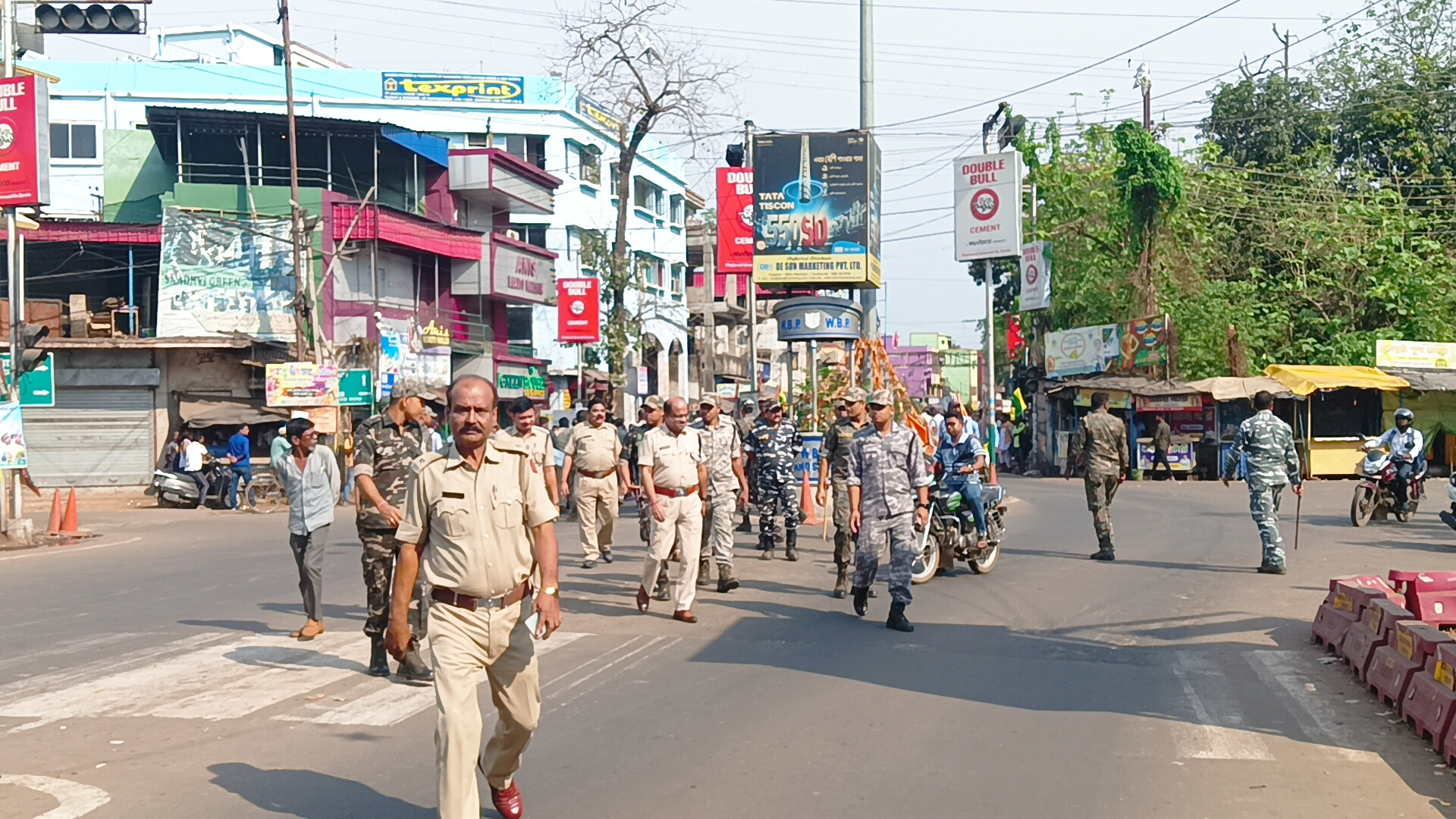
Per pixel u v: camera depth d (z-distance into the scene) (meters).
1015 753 6.33
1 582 13.92
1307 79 49.81
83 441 31.20
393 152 36.69
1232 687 7.87
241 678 8.22
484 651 5.05
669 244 55.19
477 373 39.91
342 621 10.60
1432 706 6.49
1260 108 48.69
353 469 8.16
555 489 13.86
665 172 54.44
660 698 7.58
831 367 24.47
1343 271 39.00
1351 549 15.48
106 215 35.44
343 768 6.12
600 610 10.98
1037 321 43.78
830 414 22.59
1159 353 33.88
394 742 6.62
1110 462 14.58
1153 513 21.91
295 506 9.59
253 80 42.81
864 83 21.33
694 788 5.74
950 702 7.46
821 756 6.27
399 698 7.64
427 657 8.83
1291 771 6.02
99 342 30.09
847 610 11.09
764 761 6.20
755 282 28.03
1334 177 42.38
